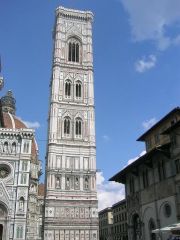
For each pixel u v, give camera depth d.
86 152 94.56
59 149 92.62
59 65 105.31
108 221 155.62
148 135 62.94
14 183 81.69
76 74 105.88
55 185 87.75
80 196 88.00
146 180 53.59
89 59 109.38
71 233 83.25
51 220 83.06
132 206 57.34
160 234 47.03
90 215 86.31
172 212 45.22
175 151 46.50
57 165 90.38
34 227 114.44
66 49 109.31
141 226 53.00
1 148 85.00
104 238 158.62
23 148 86.12
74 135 96.00
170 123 55.53
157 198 49.38
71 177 90.00
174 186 45.53
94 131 98.50
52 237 81.62
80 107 100.88
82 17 117.44
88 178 91.19
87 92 104.00
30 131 88.00
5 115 136.75
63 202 86.12
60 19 114.31
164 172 48.66
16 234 76.12
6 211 78.44
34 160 124.81
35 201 118.00
